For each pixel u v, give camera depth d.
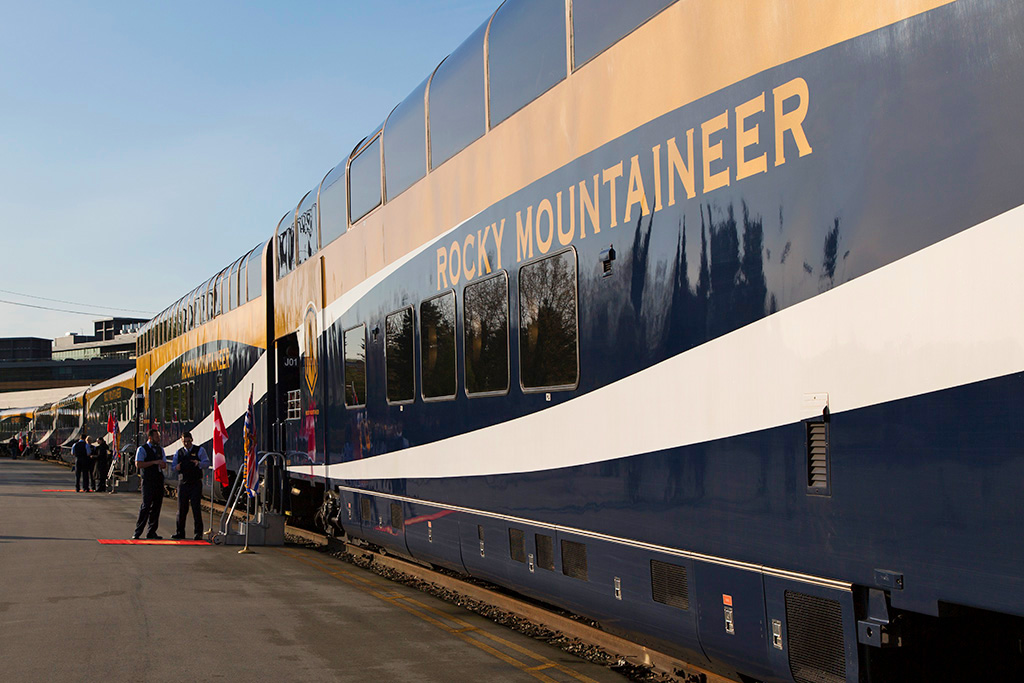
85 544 13.66
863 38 4.05
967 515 3.54
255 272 15.77
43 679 6.25
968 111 3.59
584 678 6.20
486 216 7.54
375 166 10.22
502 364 7.21
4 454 70.81
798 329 4.33
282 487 14.23
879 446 3.90
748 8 4.73
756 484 4.58
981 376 3.50
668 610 5.32
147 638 7.42
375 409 10.04
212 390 18.83
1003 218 3.45
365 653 6.91
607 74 5.93
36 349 122.38
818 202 4.24
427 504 8.65
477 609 8.56
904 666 4.16
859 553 4.00
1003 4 3.49
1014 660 4.33
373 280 10.20
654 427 5.37
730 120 4.82
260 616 8.30
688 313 5.09
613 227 5.81
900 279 3.82
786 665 4.48
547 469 6.55
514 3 7.27
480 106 7.69
